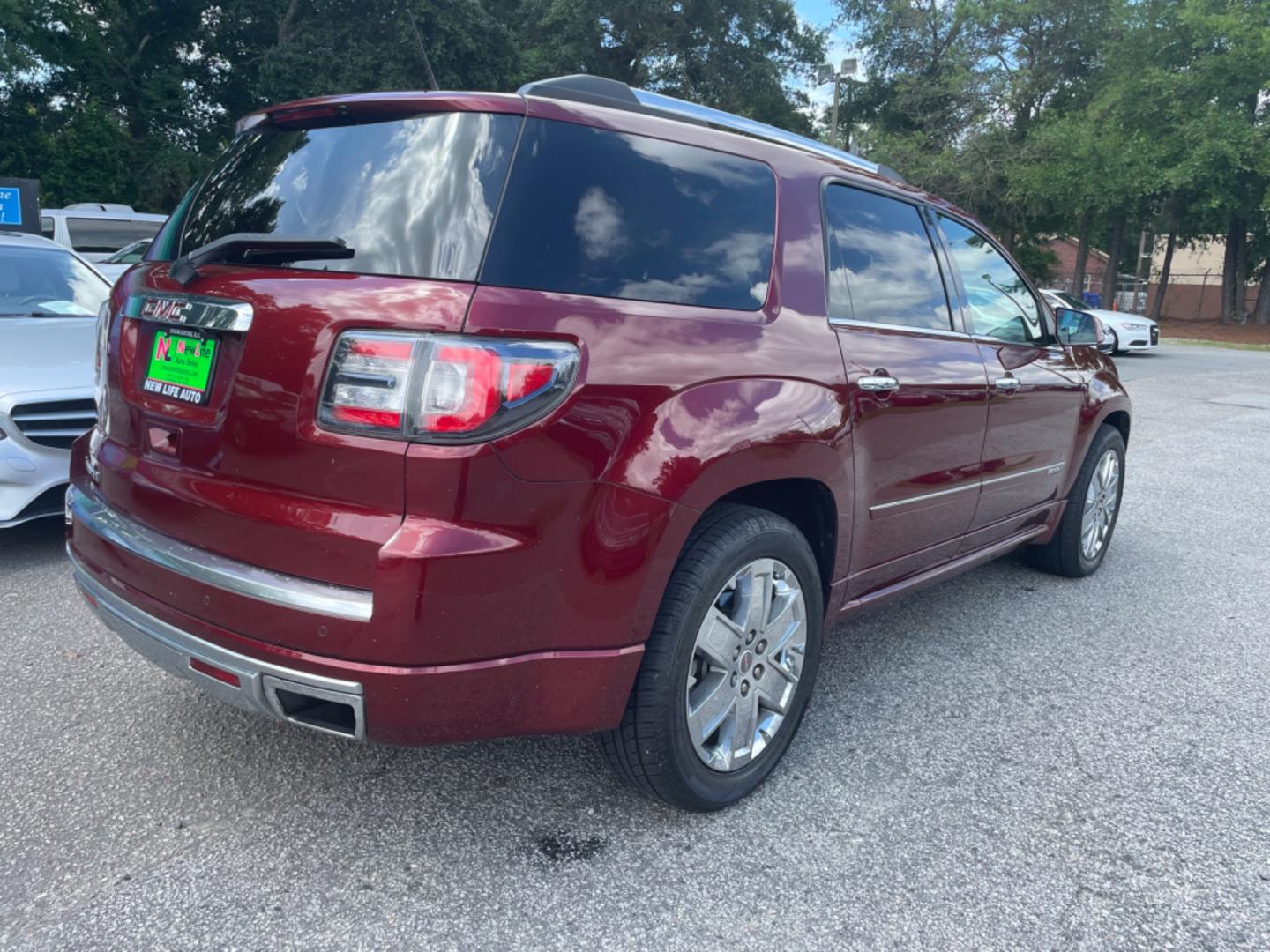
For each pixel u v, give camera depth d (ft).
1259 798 9.13
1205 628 13.79
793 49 111.86
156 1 90.79
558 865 7.79
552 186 7.20
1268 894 7.66
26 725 9.82
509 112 7.21
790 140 10.02
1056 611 14.44
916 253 11.35
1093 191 95.61
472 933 6.95
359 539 6.45
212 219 8.47
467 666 6.68
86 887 7.34
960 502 11.71
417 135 7.30
